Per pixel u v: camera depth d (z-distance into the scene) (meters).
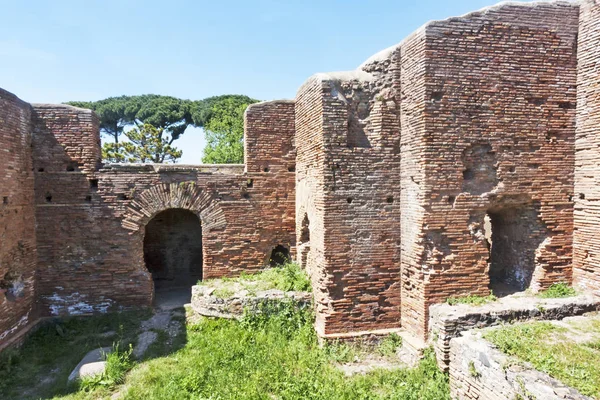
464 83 7.98
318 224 8.97
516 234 9.24
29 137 9.89
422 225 7.98
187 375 7.33
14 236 9.13
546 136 8.45
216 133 29.00
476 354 6.12
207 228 11.04
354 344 8.62
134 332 9.52
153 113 33.66
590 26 8.15
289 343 8.64
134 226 10.62
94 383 7.29
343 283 8.72
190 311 10.34
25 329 9.36
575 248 8.63
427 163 7.91
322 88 8.55
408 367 7.84
